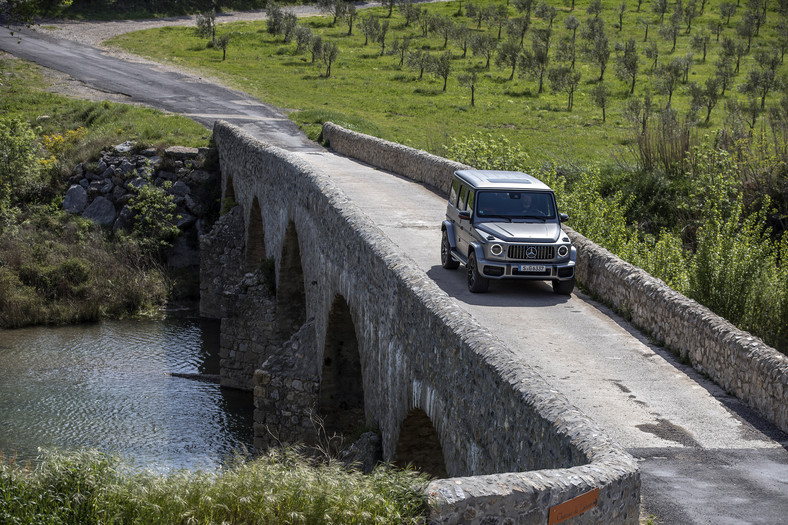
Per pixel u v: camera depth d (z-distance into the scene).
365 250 15.84
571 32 102.00
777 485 9.11
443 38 102.38
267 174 29.92
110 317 37.94
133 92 67.81
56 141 50.38
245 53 92.38
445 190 29.30
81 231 43.34
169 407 27.39
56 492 6.98
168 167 45.78
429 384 11.73
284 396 22.72
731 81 76.56
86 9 109.19
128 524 6.74
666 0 112.88
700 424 10.96
